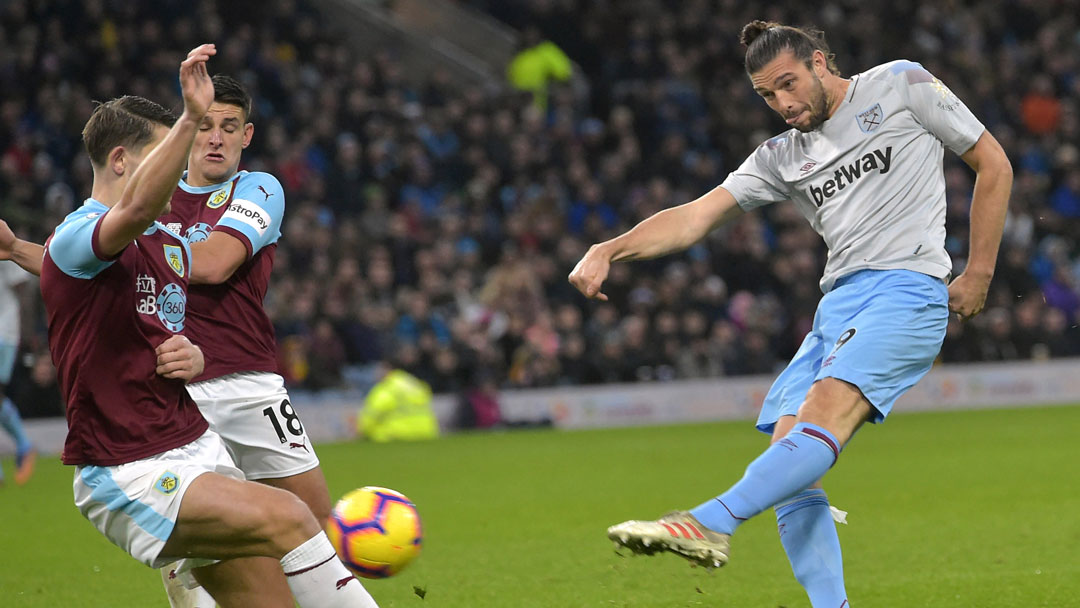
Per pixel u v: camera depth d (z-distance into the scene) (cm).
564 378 6347
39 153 6150
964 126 1571
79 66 6525
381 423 5691
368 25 8625
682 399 6525
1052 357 7331
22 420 5228
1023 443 4769
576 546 2598
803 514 1581
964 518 2886
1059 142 8912
